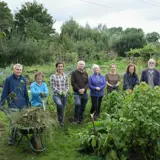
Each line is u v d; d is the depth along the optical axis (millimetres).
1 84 13492
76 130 6449
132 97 5062
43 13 48906
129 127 4688
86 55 32500
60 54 28906
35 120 5047
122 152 4855
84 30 41062
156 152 4836
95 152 5207
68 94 7840
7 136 6020
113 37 42594
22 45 27188
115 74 8344
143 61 25188
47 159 5004
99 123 5551
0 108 5480
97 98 7766
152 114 4828
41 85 6480
